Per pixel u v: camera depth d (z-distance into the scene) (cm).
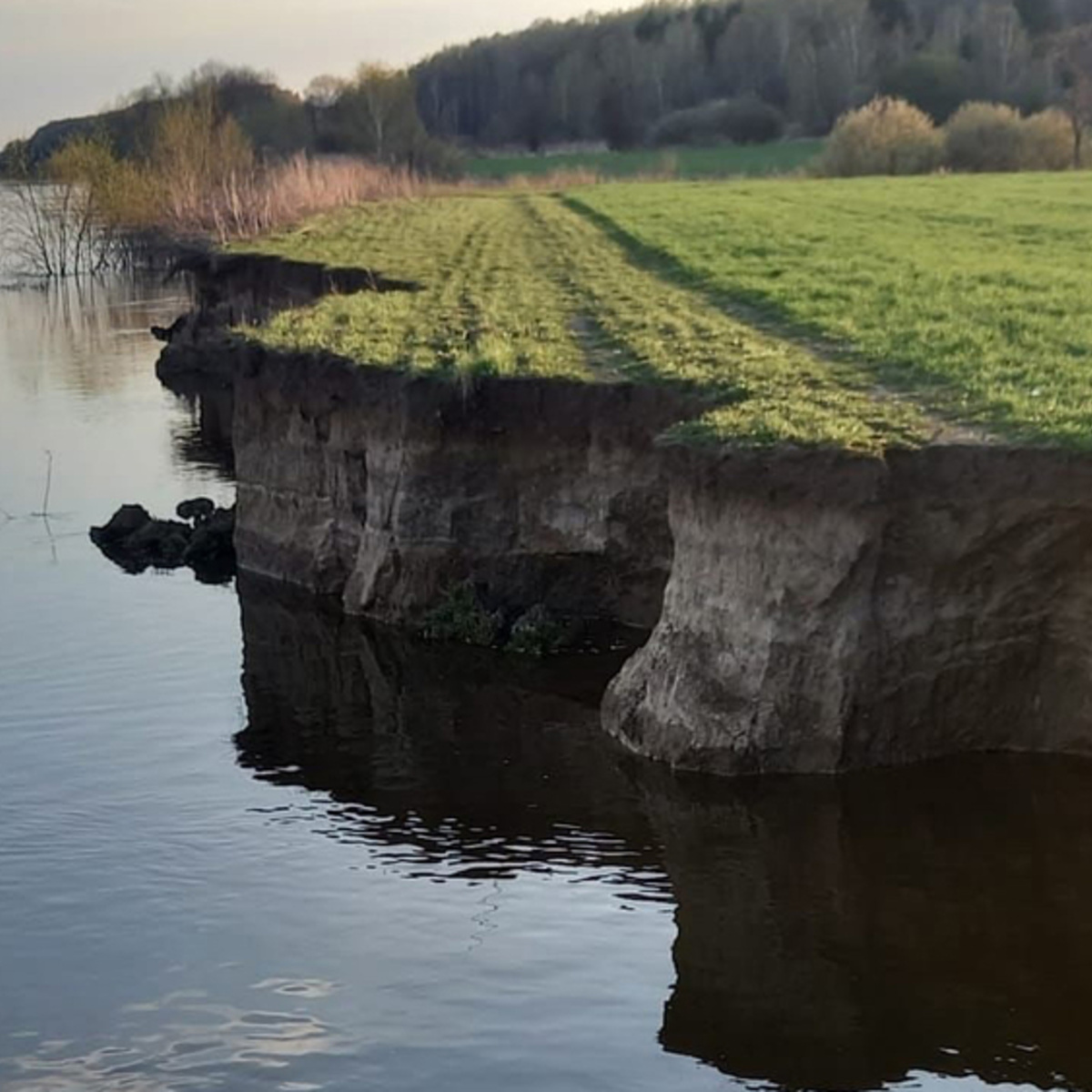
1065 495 1096
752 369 1441
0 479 2486
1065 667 1134
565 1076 809
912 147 5612
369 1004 884
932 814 1075
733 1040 837
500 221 3625
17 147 6906
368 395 1650
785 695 1136
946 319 1603
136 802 1198
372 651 1534
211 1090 802
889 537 1124
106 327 4547
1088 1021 841
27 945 966
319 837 1119
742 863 1041
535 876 1040
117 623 1694
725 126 9062
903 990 878
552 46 10869
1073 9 9131
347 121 7700
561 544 1531
